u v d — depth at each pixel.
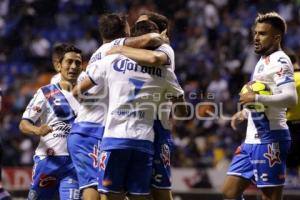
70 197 21.38
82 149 19.28
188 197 36.88
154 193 18.67
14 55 56.91
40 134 21.09
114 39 19.14
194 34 54.44
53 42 57.34
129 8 57.66
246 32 53.47
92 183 19.19
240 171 19.84
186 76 49.97
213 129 43.34
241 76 48.56
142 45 17.78
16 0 60.31
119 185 17.77
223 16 55.62
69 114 21.72
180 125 43.59
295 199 32.09
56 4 59.56
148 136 17.72
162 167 18.56
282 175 19.52
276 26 19.34
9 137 47.41
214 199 36.53
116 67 17.78
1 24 59.22
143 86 17.62
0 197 22.45
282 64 18.88
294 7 55.41
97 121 19.22
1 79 54.66
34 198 22.02
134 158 17.69
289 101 18.62
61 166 21.58
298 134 21.94
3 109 49.84
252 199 33.16
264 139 19.44
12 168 41.47
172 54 17.98
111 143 17.58
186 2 57.06
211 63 51.03
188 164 41.97
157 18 19.38
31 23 58.97
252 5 56.16
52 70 54.03
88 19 58.25
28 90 51.19
